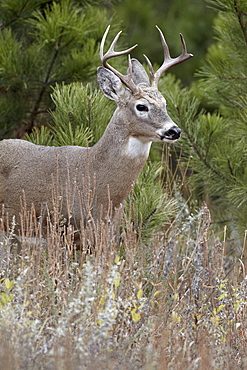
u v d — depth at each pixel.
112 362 7.62
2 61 15.30
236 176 14.09
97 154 10.79
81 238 10.46
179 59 11.39
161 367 7.64
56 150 11.09
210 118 14.47
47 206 10.49
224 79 14.52
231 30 14.34
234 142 14.55
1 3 16.14
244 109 13.97
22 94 16.02
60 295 9.01
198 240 10.14
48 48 15.69
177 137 10.65
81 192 10.65
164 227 12.68
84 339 7.83
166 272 10.65
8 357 7.20
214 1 14.80
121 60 16.42
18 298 8.65
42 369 7.52
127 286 9.15
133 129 10.71
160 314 8.94
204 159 14.20
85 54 15.53
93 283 8.59
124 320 8.59
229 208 14.71
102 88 10.98
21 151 11.17
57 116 12.66
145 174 12.17
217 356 8.46
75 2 17.12
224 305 9.16
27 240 9.69
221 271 10.07
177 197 12.92
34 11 16.16
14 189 11.05
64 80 15.70
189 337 9.00
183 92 15.38
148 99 10.76
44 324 8.33
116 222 9.95
